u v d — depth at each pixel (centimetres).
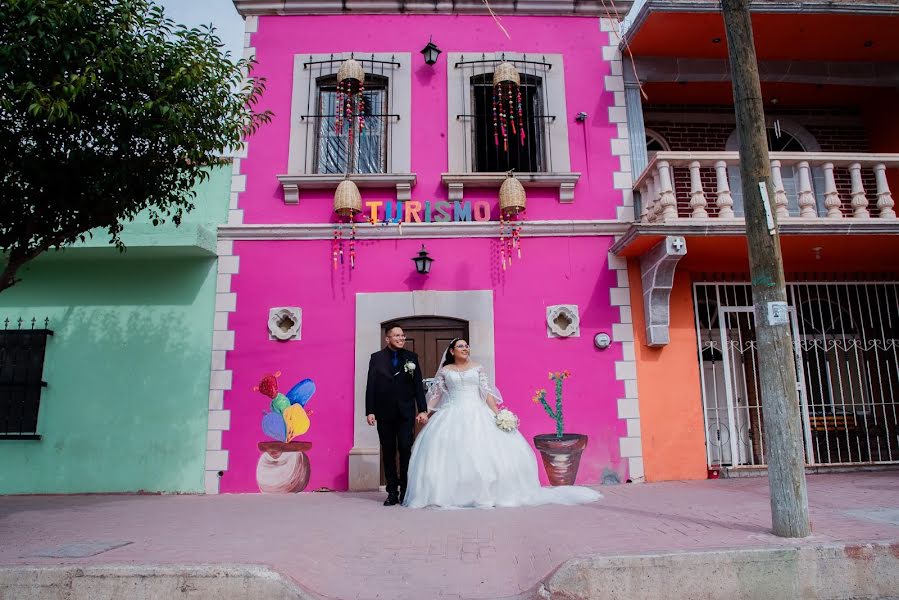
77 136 537
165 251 812
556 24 923
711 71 907
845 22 827
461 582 381
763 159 479
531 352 821
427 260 820
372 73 892
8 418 799
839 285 906
